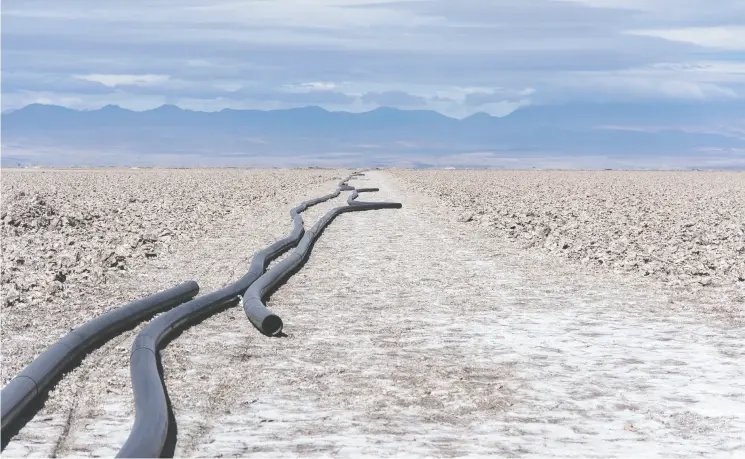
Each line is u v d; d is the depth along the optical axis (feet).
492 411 24.71
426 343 33.24
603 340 33.91
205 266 53.47
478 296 43.91
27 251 59.31
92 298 41.63
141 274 49.85
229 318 38.14
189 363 29.78
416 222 88.89
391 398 25.89
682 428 23.38
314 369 29.12
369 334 34.83
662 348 32.58
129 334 34.12
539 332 35.32
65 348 28.78
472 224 86.33
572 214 101.76
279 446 21.72
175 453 21.20
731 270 53.31
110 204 109.91
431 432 22.86
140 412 22.49
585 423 23.71
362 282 48.47
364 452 21.35
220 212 97.14
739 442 22.29
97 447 21.56
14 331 34.06
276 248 59.62
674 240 70.08
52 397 25.52
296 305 41.37
